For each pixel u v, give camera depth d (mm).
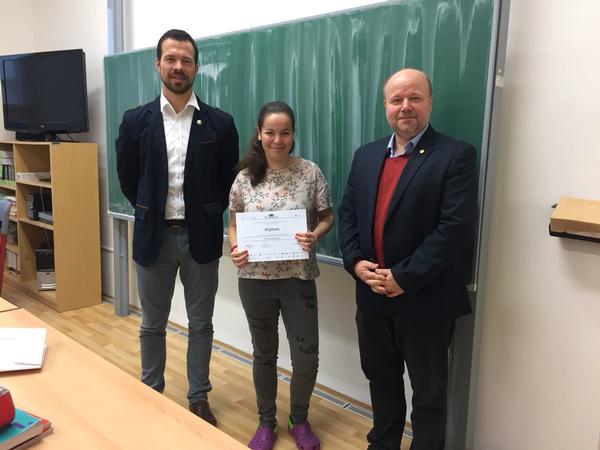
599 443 1714
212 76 2713
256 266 1884
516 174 1784
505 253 1846
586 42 1597
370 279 1633
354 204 1811
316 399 2463
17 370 1154
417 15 1854
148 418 987
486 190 1741
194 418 993
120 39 3436
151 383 2230
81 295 3848
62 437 915
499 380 1925
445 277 1612
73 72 3684
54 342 1320
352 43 2068
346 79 2111
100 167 3979
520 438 1899
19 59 3881
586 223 1538
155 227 2061
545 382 1812
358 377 2416
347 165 2164
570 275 1712
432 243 1513
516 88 1747
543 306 1784
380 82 1995
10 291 4156
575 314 1718
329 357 2527
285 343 2746
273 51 2381
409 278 1530
